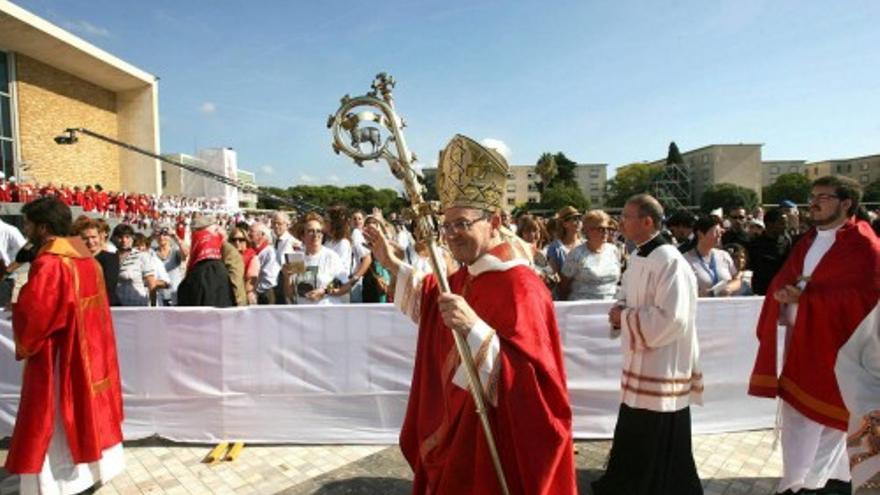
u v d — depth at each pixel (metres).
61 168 32.19
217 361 4.01
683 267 2.83
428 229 1.92
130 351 4.01
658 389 2.86
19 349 2.98
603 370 4.09
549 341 1.89
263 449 3.99
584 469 3.64
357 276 5.17
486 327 1.79
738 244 5.61
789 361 3.17
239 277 5.23
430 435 2.15
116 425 3.46
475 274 2.05
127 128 37.50
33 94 30.16
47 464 3.10
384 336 4.03
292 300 5.08
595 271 4.68
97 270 3.38
